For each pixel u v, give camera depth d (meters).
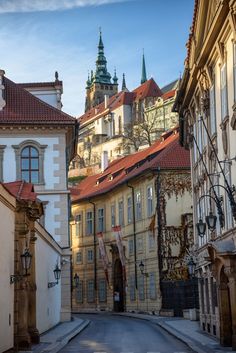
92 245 74.75
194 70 31.84
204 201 34.28
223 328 26.53
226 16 24.25
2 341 22.08
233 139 24.62
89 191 79.19
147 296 58.97
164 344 28.69
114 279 68.25
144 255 59.84
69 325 42.44
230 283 24.50
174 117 147.75
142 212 60.56
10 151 47.56
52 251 40.62
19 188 27.16
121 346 27.86
